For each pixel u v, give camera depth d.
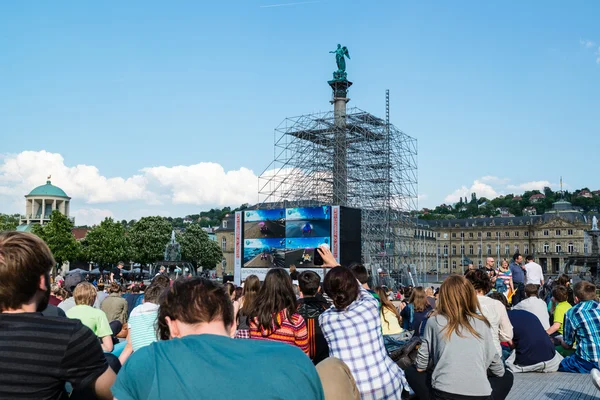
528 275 22.89
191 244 112.19
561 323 14.04
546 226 164.12
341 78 68.62
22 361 3.38
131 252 104.00
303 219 45.69
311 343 7.47
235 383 2.93
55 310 5.82
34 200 145.75
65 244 96.06
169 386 2.93
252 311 7.10
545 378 11.41
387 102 67.00
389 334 14.98
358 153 67.62
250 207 70.44
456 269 176.62
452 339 6.68
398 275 63.47
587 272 61.44
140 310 8.88
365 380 6.48
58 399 3.56
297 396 2.95
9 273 3.62
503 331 10.19
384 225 64.19
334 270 6.94
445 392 6.60
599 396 9.92
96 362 3.61
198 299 3.45
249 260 48.03
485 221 175.88
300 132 67.50
